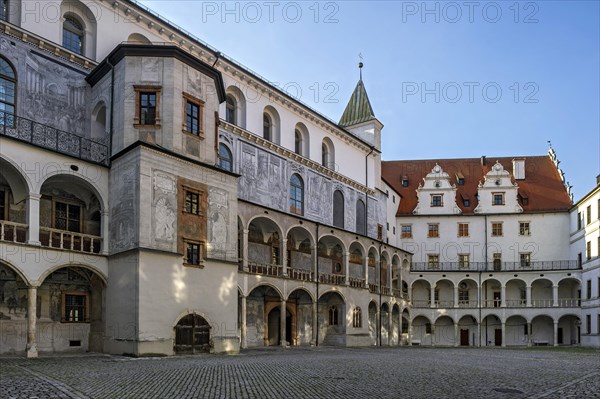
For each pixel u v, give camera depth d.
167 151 32.59
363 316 55.56
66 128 34.38
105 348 31.62
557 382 20.81
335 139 60.62
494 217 77.88
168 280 31.64
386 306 63.88
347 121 72.69
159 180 32.06
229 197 36.53
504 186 78.50
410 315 70.50
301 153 55.84
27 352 28.03
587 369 27.58
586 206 69.00
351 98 74.25
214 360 28.30
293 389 17.09
